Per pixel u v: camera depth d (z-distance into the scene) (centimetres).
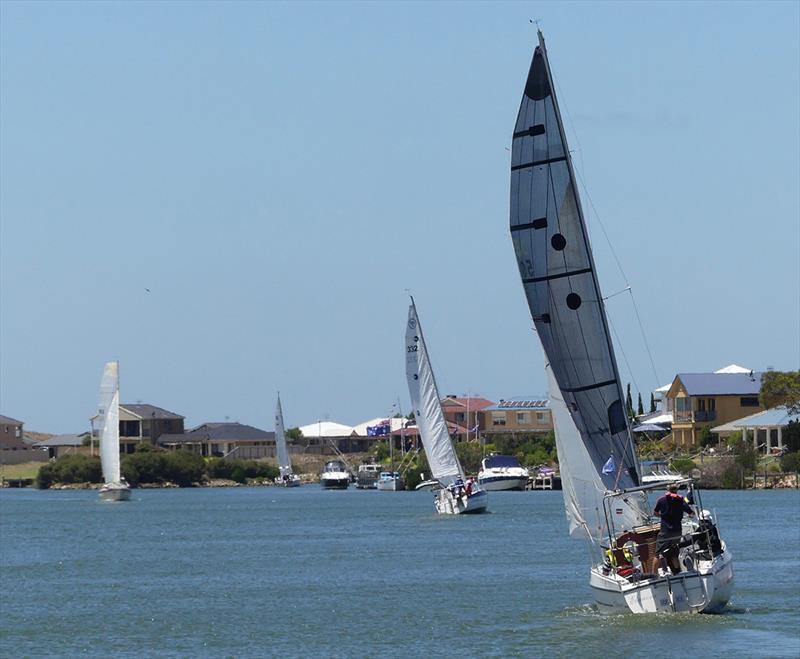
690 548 12125
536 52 12700
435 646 12181
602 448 12725
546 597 15050
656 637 11725
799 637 11562
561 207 12719
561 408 12838
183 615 14738
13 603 16162
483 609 14212
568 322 12756
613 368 12706
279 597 16025
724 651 11044
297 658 11931
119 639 13250
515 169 12800
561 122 12694
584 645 11569
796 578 15912
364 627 13438
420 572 18162
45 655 12481
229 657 12125
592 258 12706
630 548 12312
